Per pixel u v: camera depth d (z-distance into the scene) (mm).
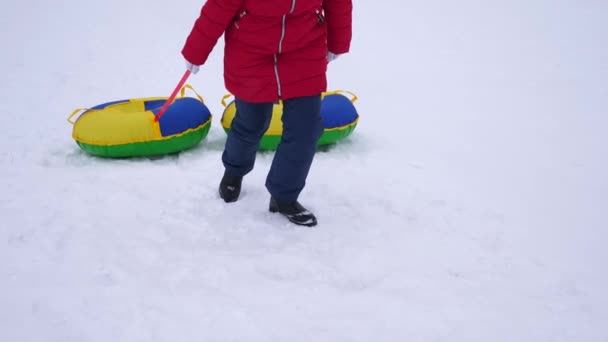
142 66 5371
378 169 3207
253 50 2340
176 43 6242
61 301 1902
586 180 3117
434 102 4543
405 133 3836
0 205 2570
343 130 3398
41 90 4516
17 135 3512
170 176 3016
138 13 7441
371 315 1911
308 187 2938
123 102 3533
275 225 2545
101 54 5695
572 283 2152
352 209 2719
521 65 5629
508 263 2273
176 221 2529
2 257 2158
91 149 3156
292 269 2176
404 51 6133
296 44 2322
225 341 1747
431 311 1948
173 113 3213
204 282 2062
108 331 1767
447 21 7445
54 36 6250
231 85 2488
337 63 5645
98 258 2184
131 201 2686
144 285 2020
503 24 7305
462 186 3014
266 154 3359
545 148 3584
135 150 3168
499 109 4367
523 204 2816
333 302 1975
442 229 2543
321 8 2383
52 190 2758
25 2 7688
